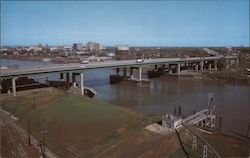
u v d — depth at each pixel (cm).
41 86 10000
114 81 13988
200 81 14350
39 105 7231
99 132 5191
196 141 4441
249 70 17162
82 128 5425
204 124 5872
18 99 7906
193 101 9106
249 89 11694
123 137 4847
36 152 4312
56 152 4369
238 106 8231
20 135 5034
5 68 10194
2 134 4997
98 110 6681
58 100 7644
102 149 4406
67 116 6197
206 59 18825
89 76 16588
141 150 4225
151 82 14138
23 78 11406
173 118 5144
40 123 5769
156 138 4619
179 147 4269
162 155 4053
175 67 17350
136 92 11031
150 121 5744
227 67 19062
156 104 8688
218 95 10200
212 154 4019
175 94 10494
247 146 4281
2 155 4069
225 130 5741
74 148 4522
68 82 11156
